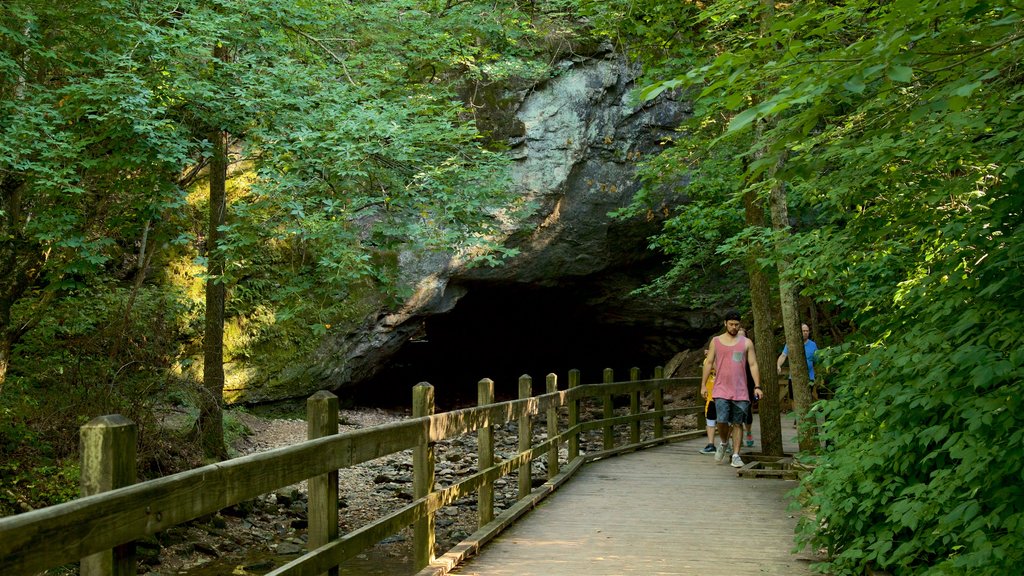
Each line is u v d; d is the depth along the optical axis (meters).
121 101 8.37
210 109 9.80
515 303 24.14
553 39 19.05
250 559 8.72
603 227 20.94
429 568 5.34
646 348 25.98
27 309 11.48
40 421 10.41
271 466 3.42
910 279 6.16
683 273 19.45
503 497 11.52
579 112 19.84
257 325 18.23
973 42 3.29
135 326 12.41
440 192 10.29
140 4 9.42
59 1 9.01
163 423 11.88
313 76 10.62
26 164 8.18
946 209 5.45
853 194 5.51
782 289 9.92
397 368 25.89
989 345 4.13
